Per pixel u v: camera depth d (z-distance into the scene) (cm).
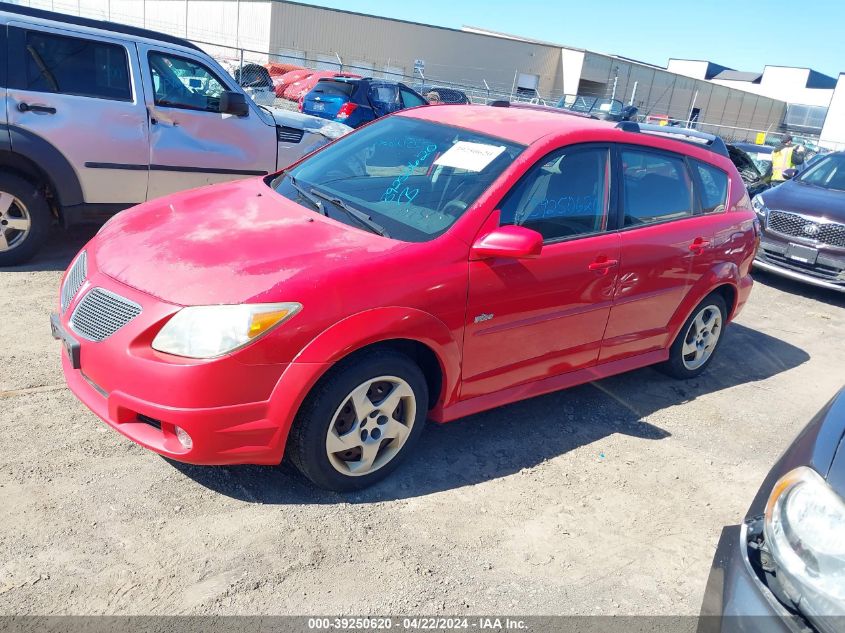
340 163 417
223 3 3862
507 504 337
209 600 254
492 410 429
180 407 272
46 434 338
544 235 370
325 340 285
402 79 3975
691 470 396
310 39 3697
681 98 4772
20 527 275
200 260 302
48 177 548
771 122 5575
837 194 866
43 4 4238
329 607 259
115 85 575
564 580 292
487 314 340
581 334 400
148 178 601
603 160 405
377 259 309
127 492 305
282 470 336
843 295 871
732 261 489
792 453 214
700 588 301
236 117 645
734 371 564
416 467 355
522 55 4344
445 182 365
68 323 313
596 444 408
